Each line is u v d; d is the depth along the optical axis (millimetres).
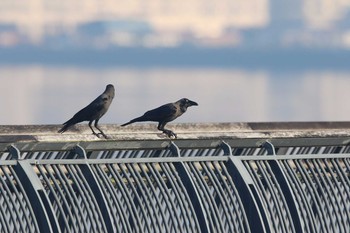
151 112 19234
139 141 18047
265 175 18391
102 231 16750
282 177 18578
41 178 17219
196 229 17359
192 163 17969
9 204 16156
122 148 17922
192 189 17656
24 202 16750
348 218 18906
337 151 20469
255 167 19047
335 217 18812
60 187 17078
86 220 17250
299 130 19672
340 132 20016
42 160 16734
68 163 16922
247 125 19578
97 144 17672
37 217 16391
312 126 20172
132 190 17250
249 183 18156
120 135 17953
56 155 17859
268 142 19016
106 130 19000
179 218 17281
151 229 17141
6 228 16047
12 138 16828
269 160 18672
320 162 19297
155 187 18016
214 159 18172
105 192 16906
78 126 18859
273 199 18219
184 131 19203
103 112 18828
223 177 18031
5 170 16469
